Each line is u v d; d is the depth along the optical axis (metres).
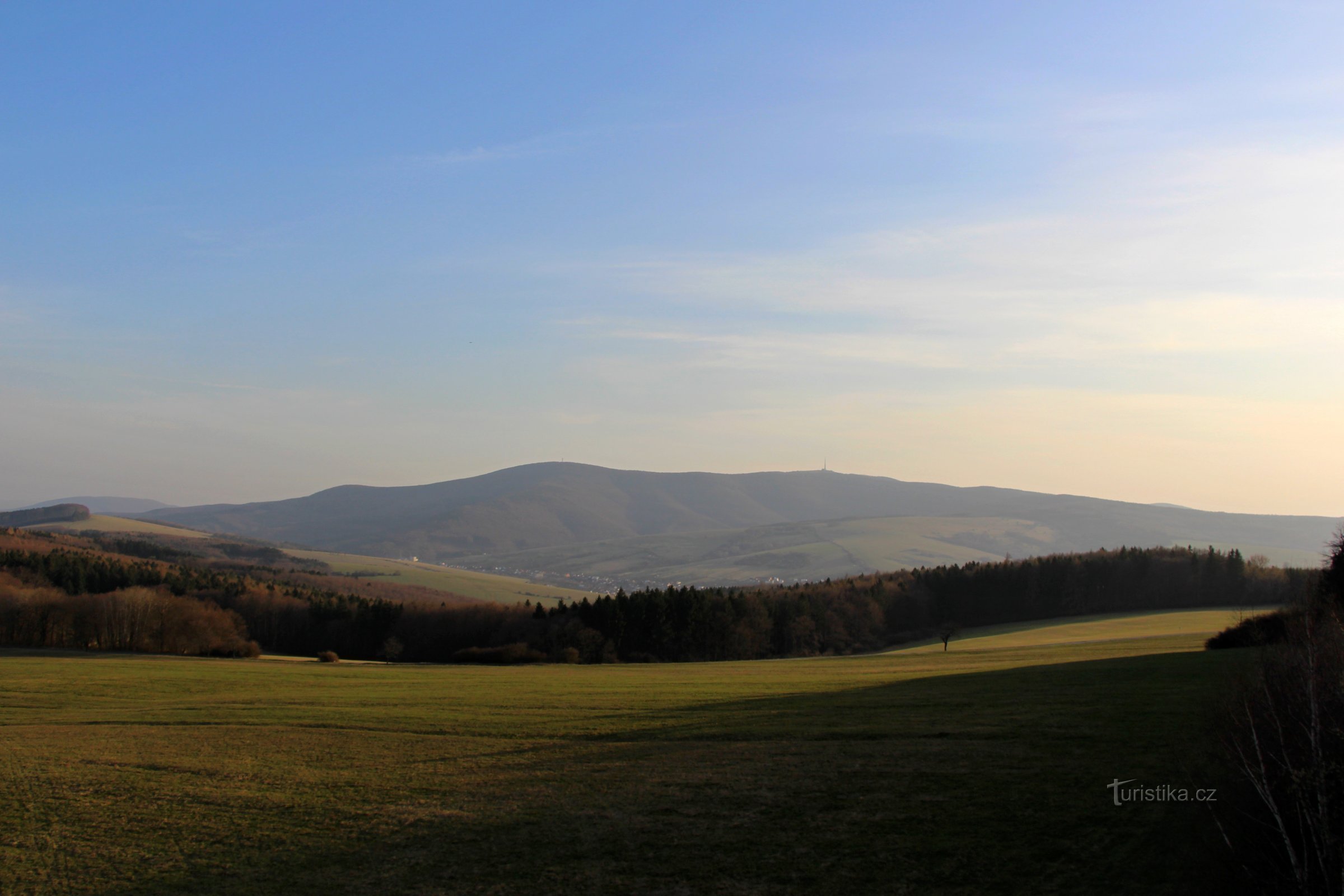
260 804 22.16
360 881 16.81
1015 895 14.46
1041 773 20.95
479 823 19.86
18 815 21.59
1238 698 14.73
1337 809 12.01
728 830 18.47
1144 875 14.73
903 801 19.58
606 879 16.25
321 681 54.62
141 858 18.48
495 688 48.06
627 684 49.34
